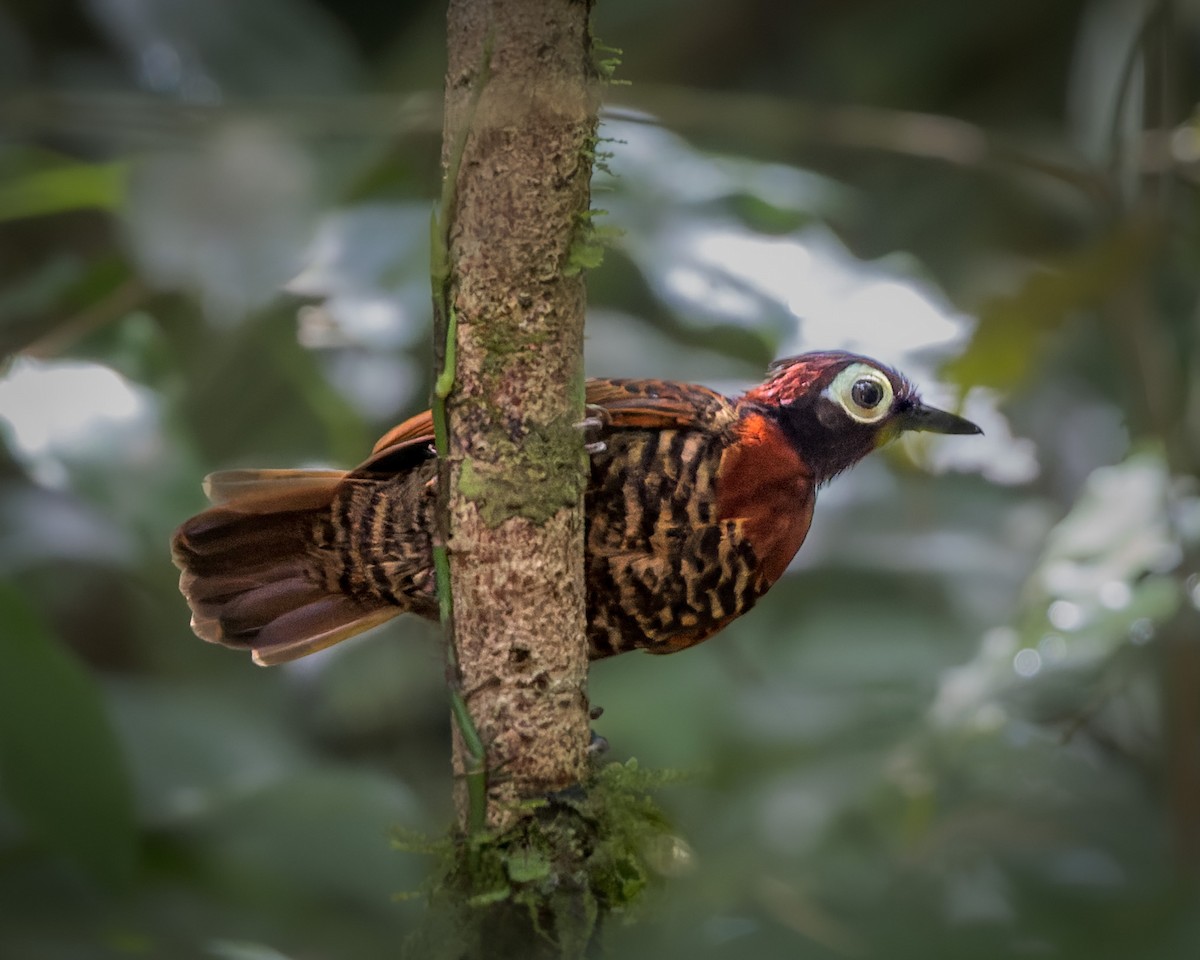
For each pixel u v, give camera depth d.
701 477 5.82
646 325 9.95
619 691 9.48
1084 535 7.36
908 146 8.86
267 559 6.32
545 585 4.79
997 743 7.21
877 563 9.20
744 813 7.63
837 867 4.47
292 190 8.08
